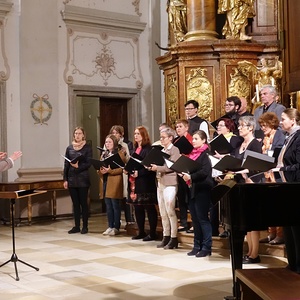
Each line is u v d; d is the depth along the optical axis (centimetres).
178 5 1003
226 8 948
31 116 1032
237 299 414
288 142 533
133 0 1179
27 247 728
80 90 1101
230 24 952
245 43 928
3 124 1011
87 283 518
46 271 573
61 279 536
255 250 582
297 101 845
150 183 737
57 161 1061
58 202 1066
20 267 596
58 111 1066
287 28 891
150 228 756
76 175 852
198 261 606
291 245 491
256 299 355
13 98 1025
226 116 704
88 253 673
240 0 944
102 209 1163
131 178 745
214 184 632
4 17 1017
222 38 1019
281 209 421
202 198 617
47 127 1051
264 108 688
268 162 480
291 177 528
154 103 1198
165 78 1009
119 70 1157
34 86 1037
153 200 738
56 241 776
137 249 692
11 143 1020
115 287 500
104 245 730
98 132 1244
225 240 672
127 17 1166
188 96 949
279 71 895
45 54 1049
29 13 1034
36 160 1035
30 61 1033
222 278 525
